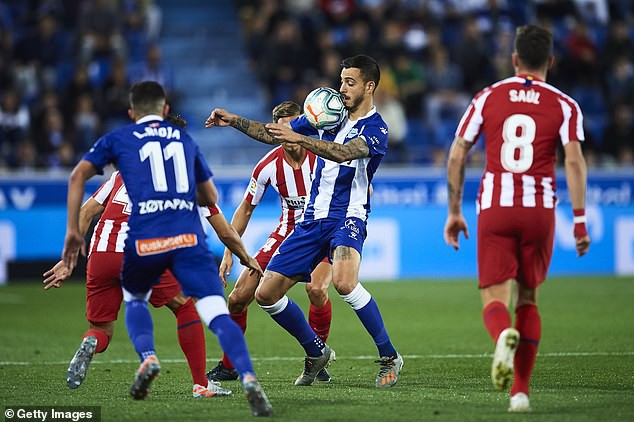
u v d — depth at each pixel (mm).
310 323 24875
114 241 21234
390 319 37562
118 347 30234
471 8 69062
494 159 18906
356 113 22500
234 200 51625
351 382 23359
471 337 32531
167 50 68750
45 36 61812
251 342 31516
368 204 22812
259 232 51719
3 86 59531
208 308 18266
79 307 41781
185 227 18594
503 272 18656
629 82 64750
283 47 62438
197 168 19281
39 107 57250
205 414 18281
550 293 46156
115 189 21781
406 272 53719
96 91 58562
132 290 19000
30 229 51281
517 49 19469
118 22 64375
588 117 63188
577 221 18641
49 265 51531
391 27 63250
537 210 18625
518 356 18578
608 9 72438
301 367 26172
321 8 67688
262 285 22203
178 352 29328
